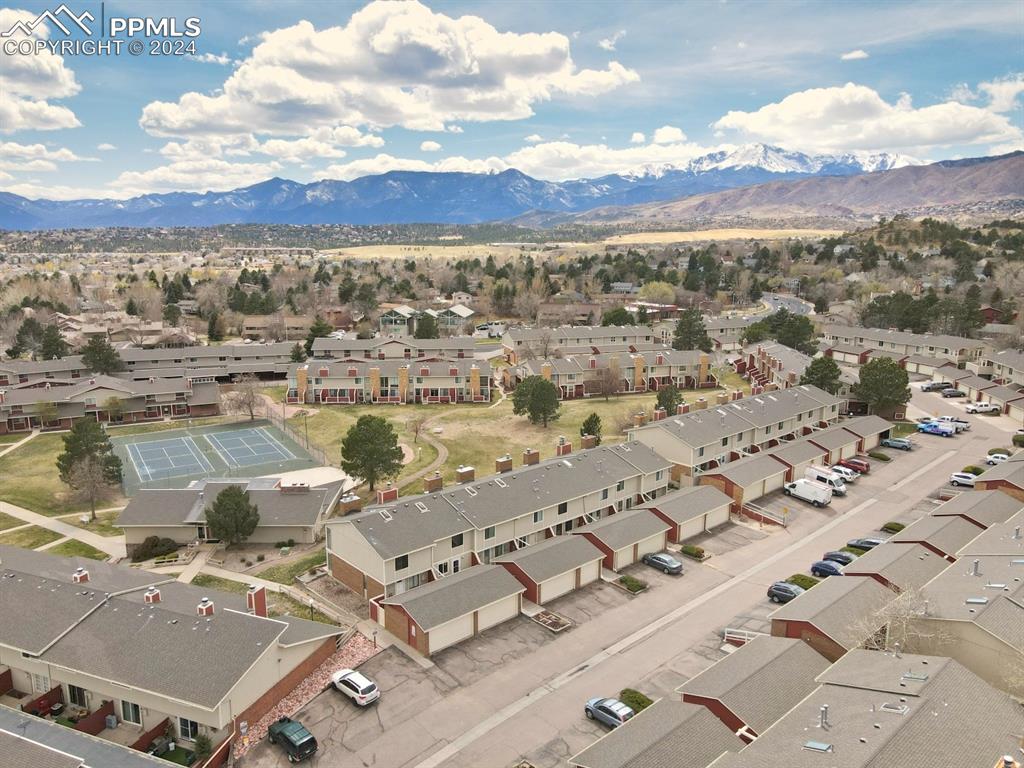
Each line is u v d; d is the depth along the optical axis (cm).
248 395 11275
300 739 3744
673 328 16088
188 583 5734
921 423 9850
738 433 8106
